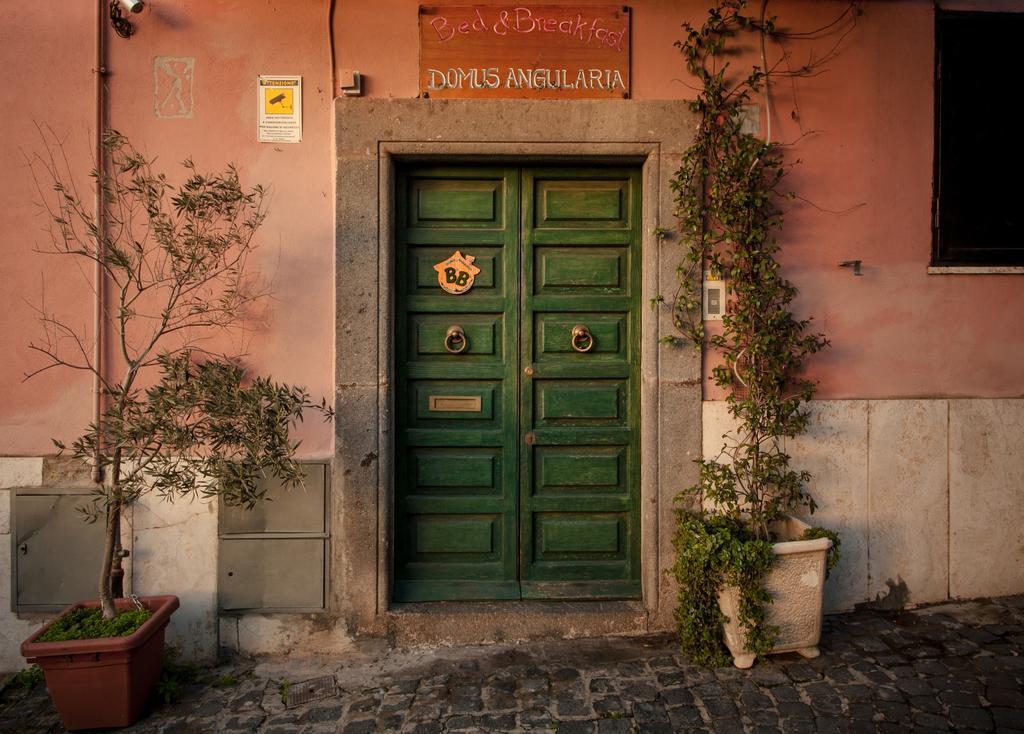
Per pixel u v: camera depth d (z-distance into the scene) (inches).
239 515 132.1
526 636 133.6
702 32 137.3
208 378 107.8
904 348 142.9
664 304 137.1
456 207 140.6
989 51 145.2
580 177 141.9
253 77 133.8
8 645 130.7
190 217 118.8
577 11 136.0
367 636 133.0
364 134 133.5
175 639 131.2
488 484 141.8
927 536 143.1
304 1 134.0
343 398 133.2
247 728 107.0
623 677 118.4
